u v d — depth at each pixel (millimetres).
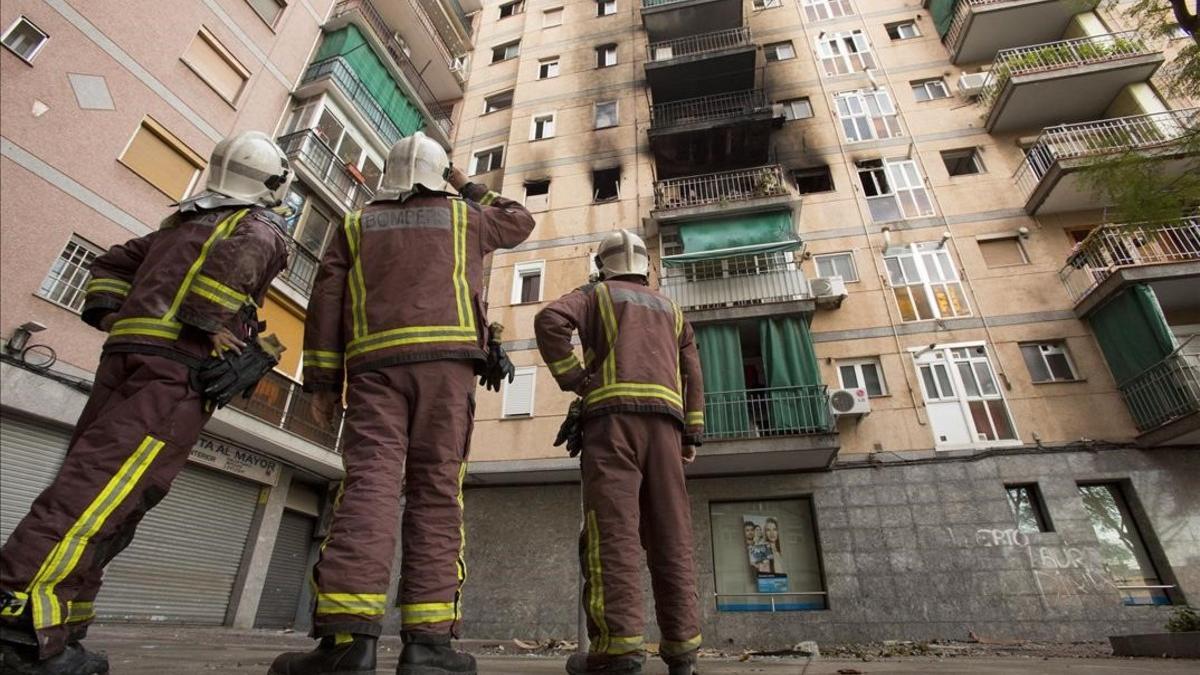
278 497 12586
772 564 10914
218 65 12391
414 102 17609
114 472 1725
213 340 1959
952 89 15133
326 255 2230
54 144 9195
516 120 18594
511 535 12305
